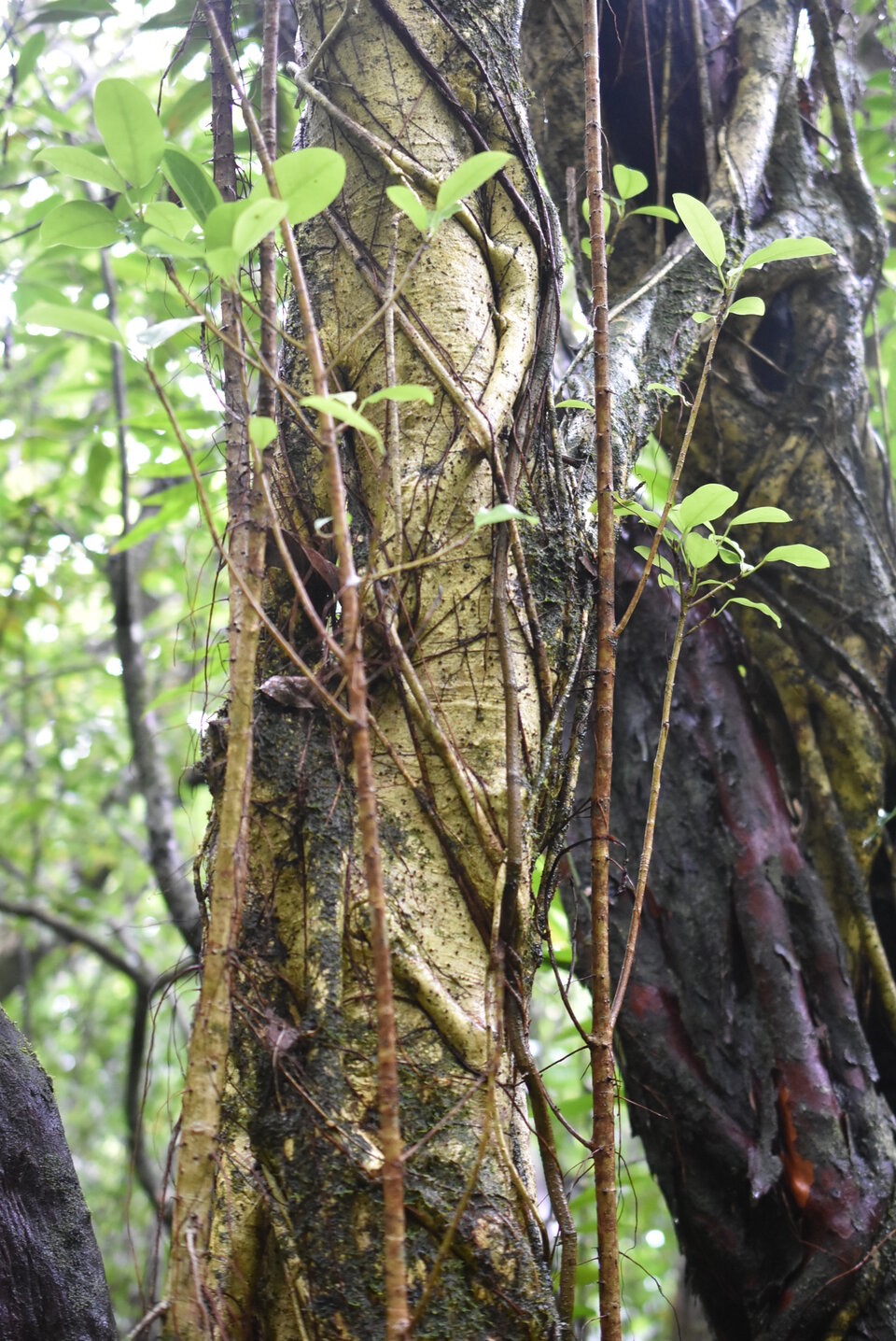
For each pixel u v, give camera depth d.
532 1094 1.10
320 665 1.14
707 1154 1.51
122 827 4.29
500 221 1.26
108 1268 3.85
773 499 1.70
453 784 1.11
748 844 1.57
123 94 0.99
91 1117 4.95
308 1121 1.02
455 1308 0.98
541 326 1.24
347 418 0.94
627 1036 1.55
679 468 1.20
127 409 2.45
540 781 1.15
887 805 1.68
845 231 1.79
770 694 1.69
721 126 1.74
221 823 0.98
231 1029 1.08
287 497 1.21
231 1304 1.01
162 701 1.96
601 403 1.17
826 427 1.71
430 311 1.21
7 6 2.01
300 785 1.10
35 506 2.88
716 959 1.56
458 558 1.16
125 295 2.52
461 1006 1.07
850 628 1.69
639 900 1.15
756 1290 1.46
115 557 2.51
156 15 1.78
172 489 2.14
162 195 1.29
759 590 1.68
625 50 1.78
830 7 1.90
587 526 1.29
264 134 1.10
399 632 1.15
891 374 2.50
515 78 1.33
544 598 1.20
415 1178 1.01
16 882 3.95
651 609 1.66
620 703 1.66
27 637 3.49
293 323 1.28
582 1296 1.84
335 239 1.26
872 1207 1.42
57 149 1.01
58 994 5.35
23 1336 1.10
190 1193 0.95
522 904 1.10
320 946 1.07
